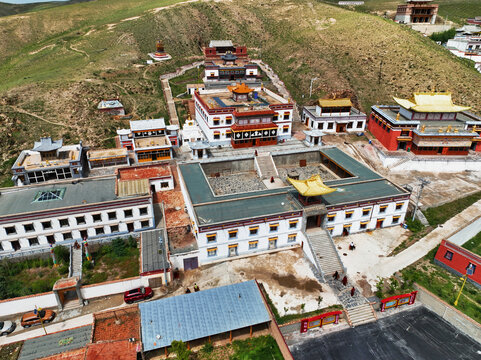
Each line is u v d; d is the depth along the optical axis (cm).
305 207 5297
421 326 4203
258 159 7625
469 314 4200
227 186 7056
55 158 7338
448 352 3866
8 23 16800
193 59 14638
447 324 4238
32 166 6988
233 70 11731
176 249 5203
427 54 12456
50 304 4497
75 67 12719
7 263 5075
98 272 5044
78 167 7175
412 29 14812
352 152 8419
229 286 4397
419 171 7806
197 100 9594
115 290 4688
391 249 5438
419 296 4591
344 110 9362
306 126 10056
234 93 9138
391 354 3828
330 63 12300
